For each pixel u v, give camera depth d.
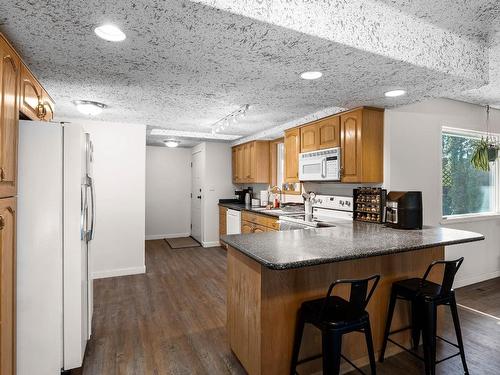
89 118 3.77
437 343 2.34
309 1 1.50
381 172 2.95
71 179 1.86
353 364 1.92
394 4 1.69
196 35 1.54
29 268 1.75
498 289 3.48
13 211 1.63
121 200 4.04
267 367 1.76
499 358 2.13
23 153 1.74
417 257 2.28
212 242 5.91
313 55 1.76
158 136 5.34
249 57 1.81
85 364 2.06
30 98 1.92
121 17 1.37
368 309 2.10
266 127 4.42
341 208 3.36
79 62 1.93
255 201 5.44
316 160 3.30
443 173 3.59
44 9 1.31
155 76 2.20
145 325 2.63
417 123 3.12
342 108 3.03
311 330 1.92
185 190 6.92
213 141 5.95
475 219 3.61
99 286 3.62
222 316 2.82
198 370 2.01
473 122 3.61
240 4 1.33
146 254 5.23
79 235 1.87
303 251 1.75
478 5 1.65
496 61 2.33
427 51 1.89
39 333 1.77
